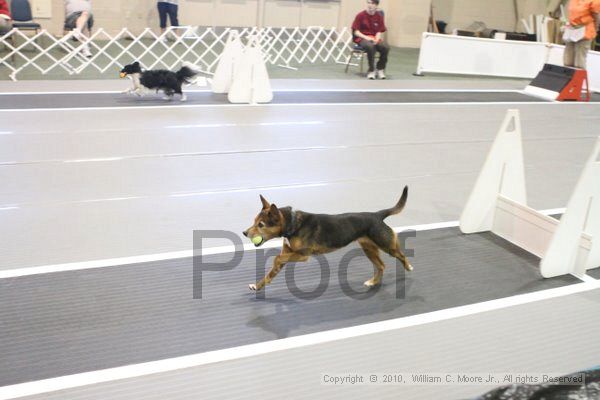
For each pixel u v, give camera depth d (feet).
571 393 12.00
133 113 32.58
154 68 46.52
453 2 73.26
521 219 19.07
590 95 47.42
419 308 15.17
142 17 60.18
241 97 36.40
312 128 31.81
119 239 18.07
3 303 14.21
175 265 16.66
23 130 28.17
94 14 57.67
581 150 31.17
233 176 24.09
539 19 67.51
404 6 67.82
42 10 54.54
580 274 17.34
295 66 51.49
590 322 14.94
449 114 37.47
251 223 19.76
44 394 11.25
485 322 14.67
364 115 35.50
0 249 16.99
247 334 13.60
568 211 16.79
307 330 13.89
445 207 22.35
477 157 28.86
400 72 52.49
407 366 12.76
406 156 28.27
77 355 12.46
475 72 53.36
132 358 12.48
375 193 23.26
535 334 14.26
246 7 63.93
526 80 53.31
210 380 11.92
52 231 18.35
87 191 21.71
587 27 43.21
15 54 46.47
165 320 13.94
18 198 20.70
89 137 27.89
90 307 14.29
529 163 28.43
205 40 62.80
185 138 28.68
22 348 12.57
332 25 68.54
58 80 39.73
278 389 11.78
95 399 11.20
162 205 20.84
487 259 18.22
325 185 23.79
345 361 12.81
